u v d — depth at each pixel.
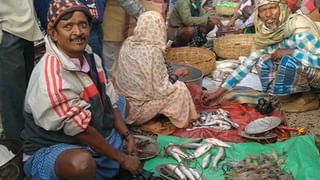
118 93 3.89
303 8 4.94
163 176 3.09
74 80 2.72
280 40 4.13
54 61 2.65
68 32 2.62
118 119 3.24
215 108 4.25
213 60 5.07
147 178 3.03
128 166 2.92
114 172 3.07
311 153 3.31
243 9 6.25
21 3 3.33
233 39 5.57
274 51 4.22
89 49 2.93
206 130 3.84
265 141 3.60
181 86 3.82
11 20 3.33
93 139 2.75
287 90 4.17
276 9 4.02
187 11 6.05
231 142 3.63
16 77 3.46
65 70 2.67
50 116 2.63
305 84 4.12
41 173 2.73
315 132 3.89
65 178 2.65
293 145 3.43
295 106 4.25
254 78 4.75
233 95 4.37
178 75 4.20
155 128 3.89
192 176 3.08
